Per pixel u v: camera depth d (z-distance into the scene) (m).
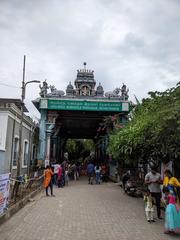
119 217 10.55
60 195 16.66
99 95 29.59
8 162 17.97
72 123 37.03
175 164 13.10
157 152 12.76
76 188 21.22
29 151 24.81
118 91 29.14
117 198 15.75
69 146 58.62
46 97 28.58
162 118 10.01
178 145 10.94
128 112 28.48
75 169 30.72
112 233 8.20
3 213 9.15
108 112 29.69
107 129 30.84
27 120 22.98
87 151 62.75
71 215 10.72
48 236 7.73
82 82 29.66
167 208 8.43
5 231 8.15
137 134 13.55
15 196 12.08
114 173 29.23
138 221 9.91
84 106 28.53
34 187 18.16
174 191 9.11
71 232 8.21
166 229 8.32
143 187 17.08
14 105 18.03
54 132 31.97
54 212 11.24
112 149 18.67
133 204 13.71
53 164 26.50
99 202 14.14
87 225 9.15
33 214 10.75
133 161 16.58
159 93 11.44
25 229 8.44
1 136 16.88
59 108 28.34
